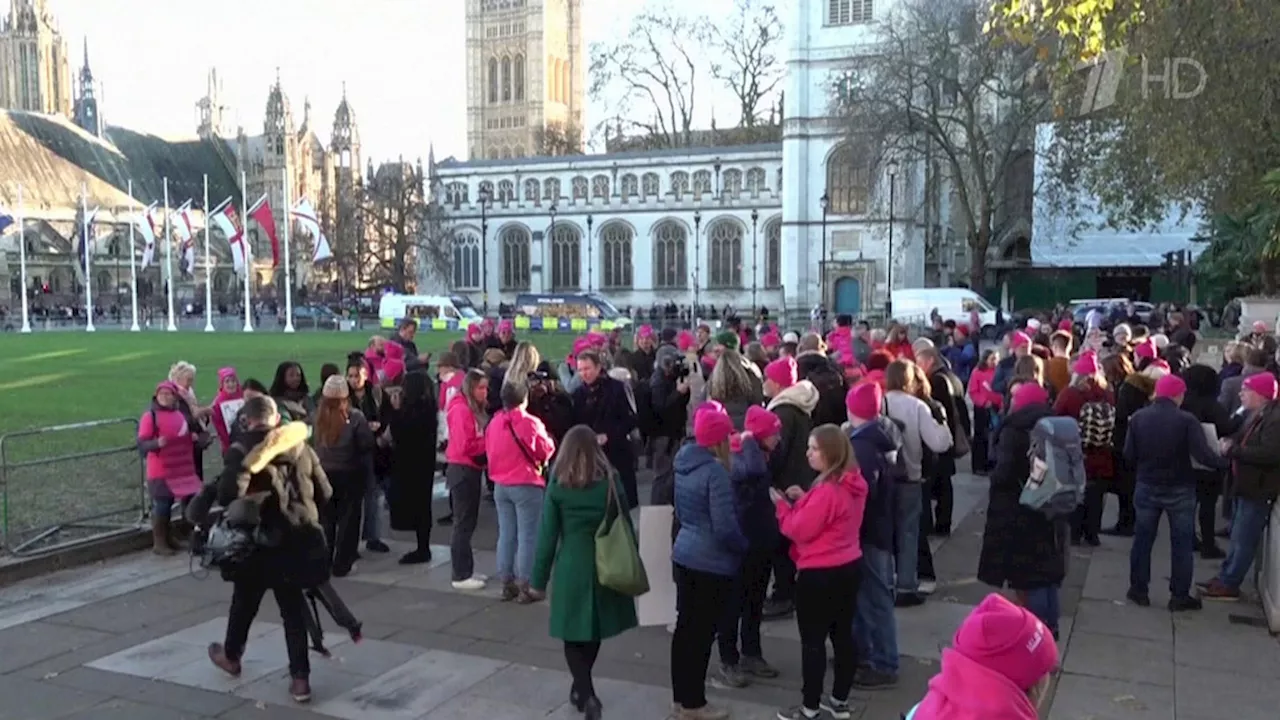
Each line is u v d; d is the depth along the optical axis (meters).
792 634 8.06
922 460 8.93
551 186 93.62
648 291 90.25
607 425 10.12
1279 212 19.08
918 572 9.24
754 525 6.71
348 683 6.96
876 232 68.62
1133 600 8.87
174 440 10.52
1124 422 10.87
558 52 136.88
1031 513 6.98
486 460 9.41
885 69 42.69
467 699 6.69
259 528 6.41
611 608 6.14
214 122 132.25
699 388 10.89
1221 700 6.72
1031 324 19.98
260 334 59.12
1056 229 52.22
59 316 78.75
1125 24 13.37
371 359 13.98
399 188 88.69
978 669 2.91
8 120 101.50
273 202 113.25
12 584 9.41
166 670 7.18
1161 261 53.31
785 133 73.56
